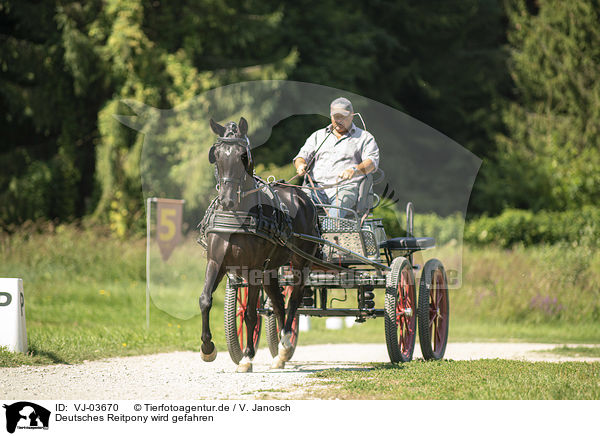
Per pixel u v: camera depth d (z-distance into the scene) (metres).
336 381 7.72
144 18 27.30
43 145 28.44
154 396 7.09
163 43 27.42
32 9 27.03
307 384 7.66
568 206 28.64
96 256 21.50
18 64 26.81
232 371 8.98
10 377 8.03
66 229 23.64
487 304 18.39
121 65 25.28
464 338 15.42
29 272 19.98
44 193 26.75
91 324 14.34
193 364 9.78
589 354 12.20
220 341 12.86
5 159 27.39
